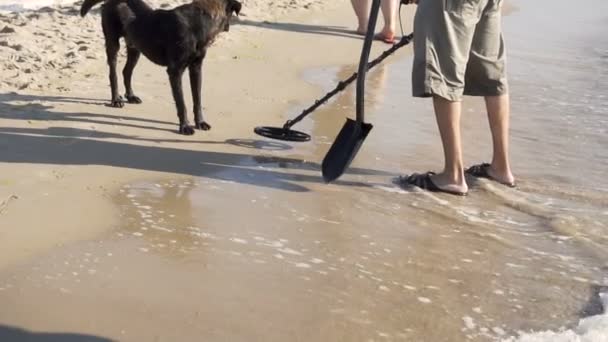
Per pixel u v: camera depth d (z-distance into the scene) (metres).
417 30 5.41
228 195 5.33
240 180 5.53
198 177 5.52
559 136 6.53
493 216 5.34
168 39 6.09
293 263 4.75
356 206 5.32
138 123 6.28
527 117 6.89
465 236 5.10
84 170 5.50
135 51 6.56
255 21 9.67
